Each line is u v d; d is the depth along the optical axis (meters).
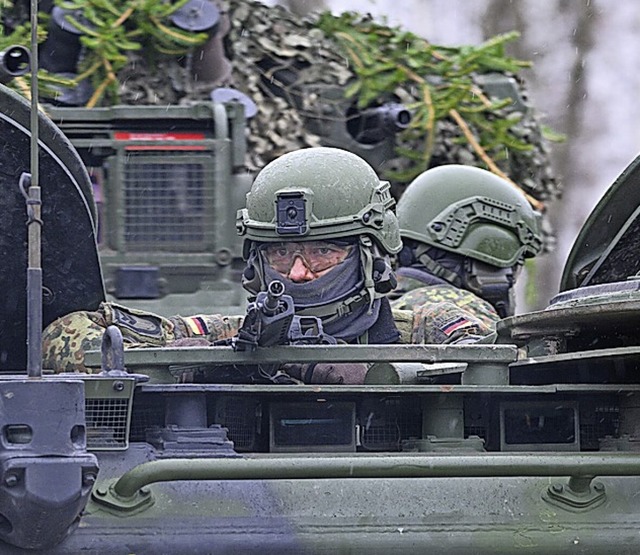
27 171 18.44
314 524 15.88
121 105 32.91
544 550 16.31
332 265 19.75
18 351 19.52
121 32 32.28
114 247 31.39
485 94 38.19
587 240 21.89
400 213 29.50
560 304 18.69
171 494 15.80
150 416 17.06
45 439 14.22
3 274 18.77
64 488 14.15
